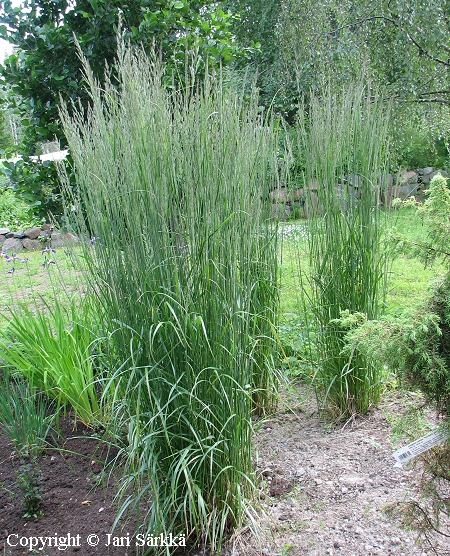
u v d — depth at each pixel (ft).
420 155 40.42
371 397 11.52
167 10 15.12
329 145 10.68
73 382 10.97
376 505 8.23
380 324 5.92
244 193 7.35
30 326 12.50
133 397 7.48
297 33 27.84
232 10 43.06
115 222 7.30
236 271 7.32
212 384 7.06
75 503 8.88
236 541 7.53
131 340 6.93
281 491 8.86
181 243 7.07
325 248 11.02
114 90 7.54
